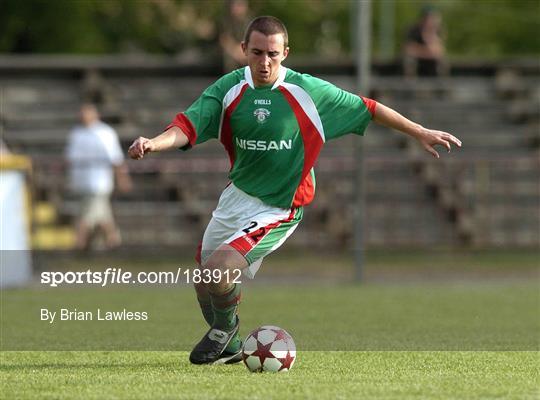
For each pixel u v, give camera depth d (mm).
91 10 113062
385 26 110125
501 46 131875
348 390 20906
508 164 62469
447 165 63375
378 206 65000
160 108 76375
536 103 77938
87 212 57406
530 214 64250
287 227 24750
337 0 130000
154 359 26969
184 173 65250
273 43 23609
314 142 24531
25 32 111625
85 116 57500
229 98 24406
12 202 50344
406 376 23219
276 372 23812
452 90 79375
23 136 73562
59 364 25984
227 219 24953
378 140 73062
